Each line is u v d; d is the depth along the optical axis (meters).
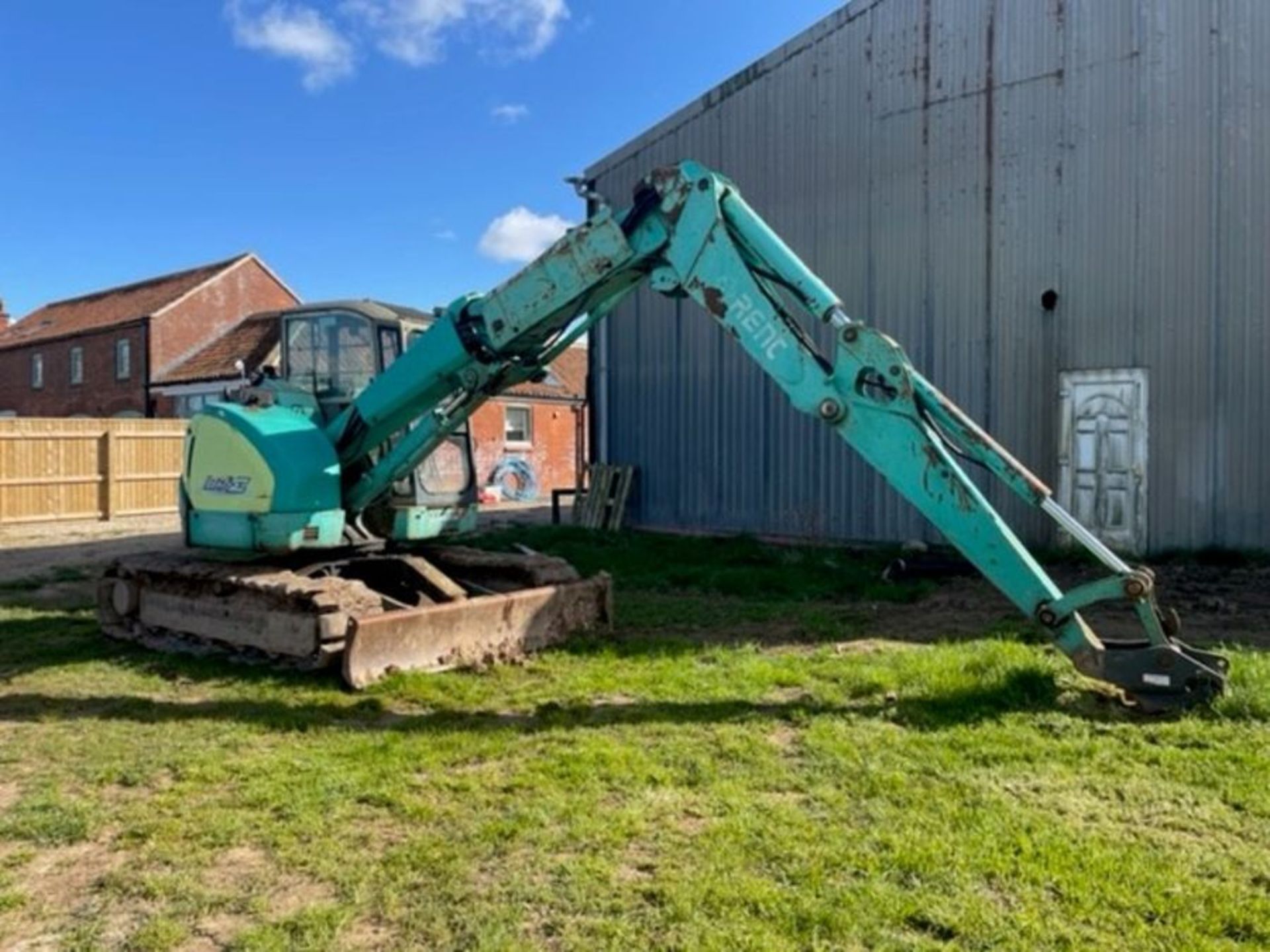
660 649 6.11
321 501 6.00
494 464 24.80
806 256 11.95
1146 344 9.61
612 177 13.83
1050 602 4.44
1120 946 2.46
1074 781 3.61
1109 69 9.78
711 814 3.41
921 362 11.03
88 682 5.54
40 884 3.00
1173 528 9.46
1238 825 3.19
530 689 5.20
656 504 13.45
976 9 10.59
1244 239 9.12
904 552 10.29
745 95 12.44
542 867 3.03
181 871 3.06
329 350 6.82
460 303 5.68
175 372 26.66
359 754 4.14
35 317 34.66
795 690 5.10
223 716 4.79
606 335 13.94
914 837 3.13
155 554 7.07
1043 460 10.20
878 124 11.33
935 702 4.67
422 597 6.60
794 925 2.61
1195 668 4.34
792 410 12.08
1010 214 10.41
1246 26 9.08
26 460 16.05
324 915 2.74
